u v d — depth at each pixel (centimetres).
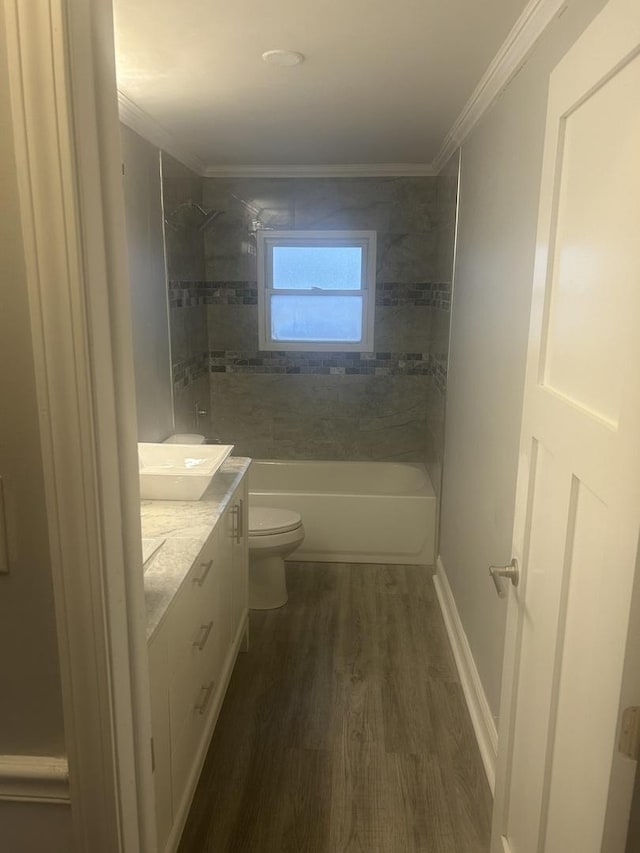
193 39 200
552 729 127
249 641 303
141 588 95
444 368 364
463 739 239
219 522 221
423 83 242
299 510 387
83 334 77
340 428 457
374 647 300
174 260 358
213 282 437
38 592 86
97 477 81
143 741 98
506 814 164
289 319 445
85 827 93
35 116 72
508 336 211
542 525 138
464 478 293
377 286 432
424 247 425
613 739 95
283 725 244
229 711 252
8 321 79
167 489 233
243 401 456
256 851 190
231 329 445
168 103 268
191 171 389
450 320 343
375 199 420
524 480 151
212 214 416
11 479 83
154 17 184
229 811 204
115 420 85
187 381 391
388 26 190
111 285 82
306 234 427
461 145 317
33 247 75
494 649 225
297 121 298
